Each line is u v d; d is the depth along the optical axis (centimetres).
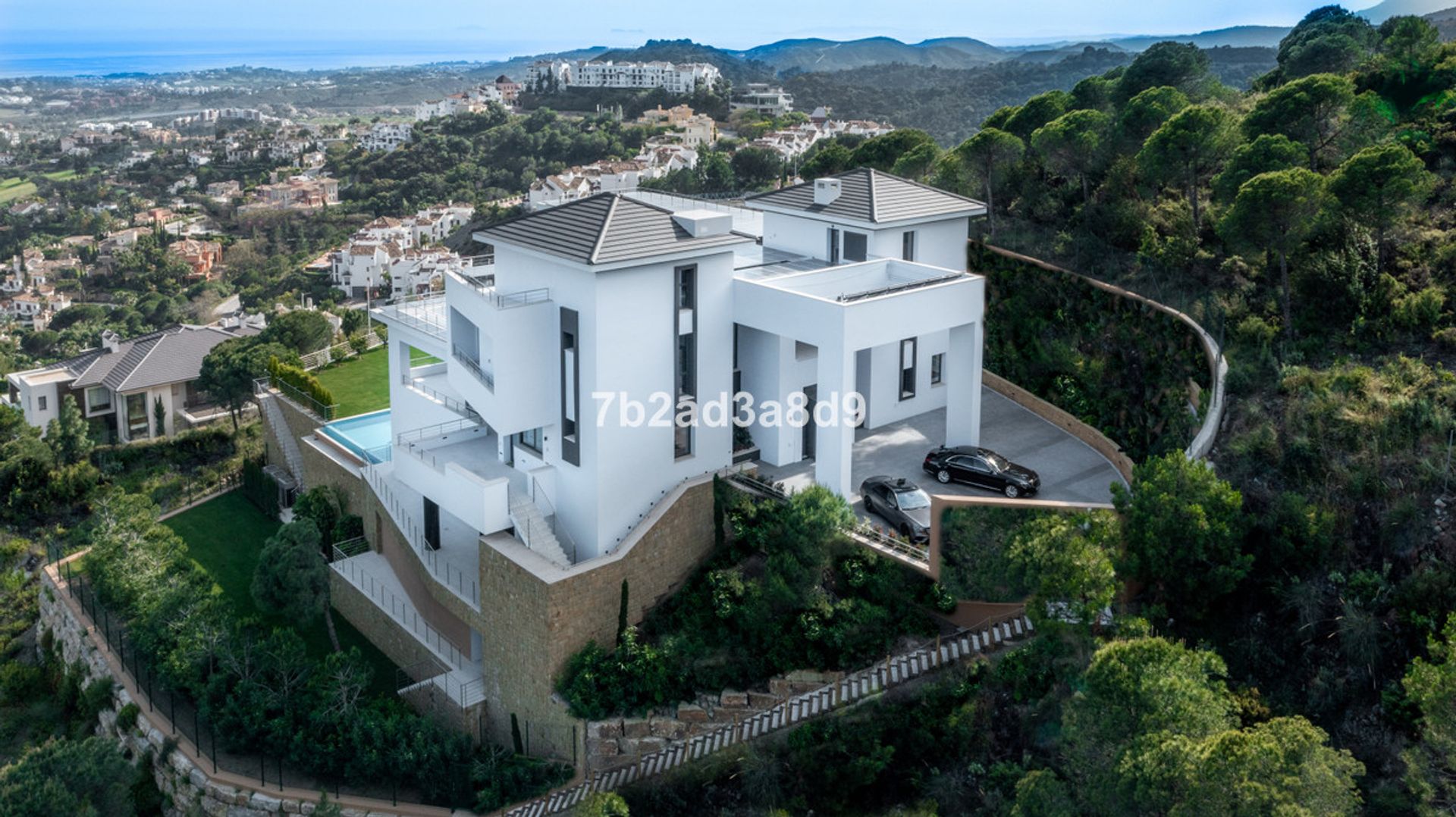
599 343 3033
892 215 3822
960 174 4972
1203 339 3441
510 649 3019
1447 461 2553
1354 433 2745
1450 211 3656
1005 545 2770
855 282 3609
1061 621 2347
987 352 4316
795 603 2919
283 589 3250
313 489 4184
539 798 2891
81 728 3538
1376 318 3244
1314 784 1739
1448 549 2414
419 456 3438
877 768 2550
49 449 5300
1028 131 5466
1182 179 4194
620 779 2802
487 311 3127
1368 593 2430
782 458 3572
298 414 4634
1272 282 3591
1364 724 2284
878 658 2838
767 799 2592
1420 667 1920
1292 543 2559
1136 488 2620
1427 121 4234
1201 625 2577
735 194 10912
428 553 3456
